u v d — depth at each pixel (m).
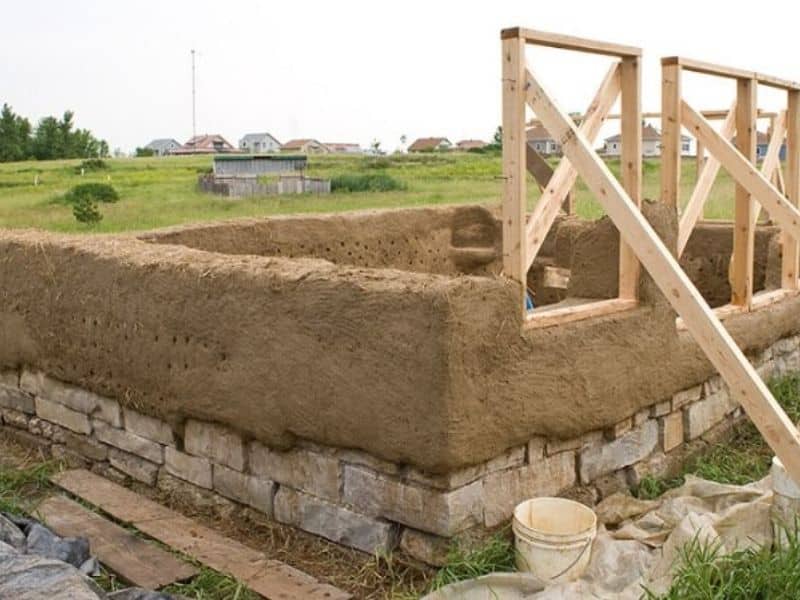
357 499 4.21
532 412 4.18
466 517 3.97
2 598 3.04
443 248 9.30
